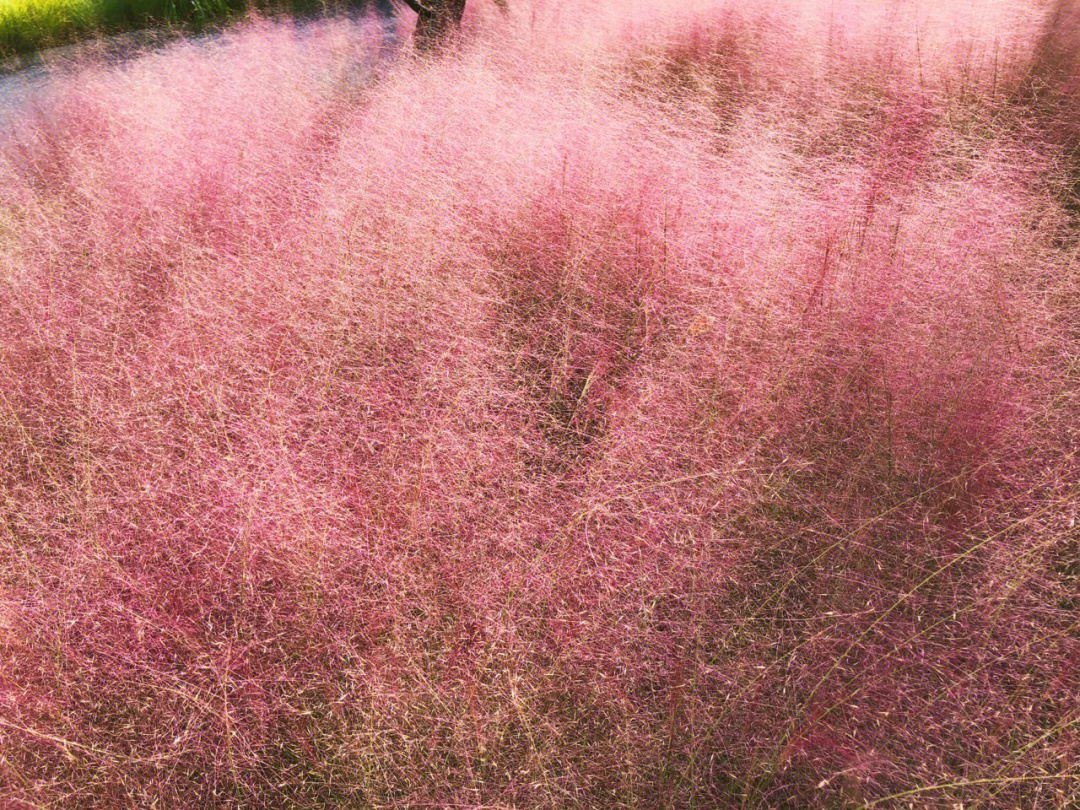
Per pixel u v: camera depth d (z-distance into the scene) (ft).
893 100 13.67
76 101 15.78
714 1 17.94
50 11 24.93
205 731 5.59
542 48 15.81
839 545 6.61
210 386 7.67
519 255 9.94
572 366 8.43
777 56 15.79
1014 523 6.45
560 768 5.45
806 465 7.17
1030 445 7.30
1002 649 5.79
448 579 6.41
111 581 6.27
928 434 7.41
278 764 5.57
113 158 12.17
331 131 13.05
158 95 15.01
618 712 5.72
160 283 9.41
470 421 7.55
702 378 8.00
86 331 8.54
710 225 9.89
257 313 8.62
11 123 15.60
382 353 8.21
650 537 6.64
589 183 10.56
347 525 6.63
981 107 13.57
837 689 5.68
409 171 10.87
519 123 12.06
